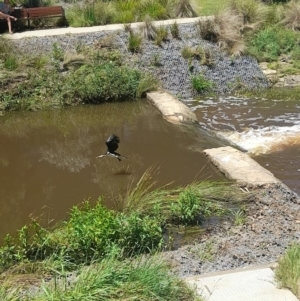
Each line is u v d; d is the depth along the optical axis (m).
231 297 5.42
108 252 6.37
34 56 14.79
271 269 5.95
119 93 13.89
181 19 17.42
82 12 17.64
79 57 14.68
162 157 10.26
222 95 14.44
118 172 9.66
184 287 5.53
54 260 6.41
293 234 7.00
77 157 10.50
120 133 11.70
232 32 16.06
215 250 6.64
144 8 18.12
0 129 12.27
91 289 5.32
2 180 9.54
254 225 7.32
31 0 18.77
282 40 16.59
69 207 8.42
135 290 5.32
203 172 9.49
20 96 13.77
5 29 16.70
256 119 12.33
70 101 13.78
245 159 9.66
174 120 12.30
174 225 7.54
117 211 7.84
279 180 8.97
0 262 6.45
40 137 11.73
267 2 19.33
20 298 5.42
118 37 15.74
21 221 8.05
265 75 15.34
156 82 14.34
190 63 15.09
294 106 13.20
